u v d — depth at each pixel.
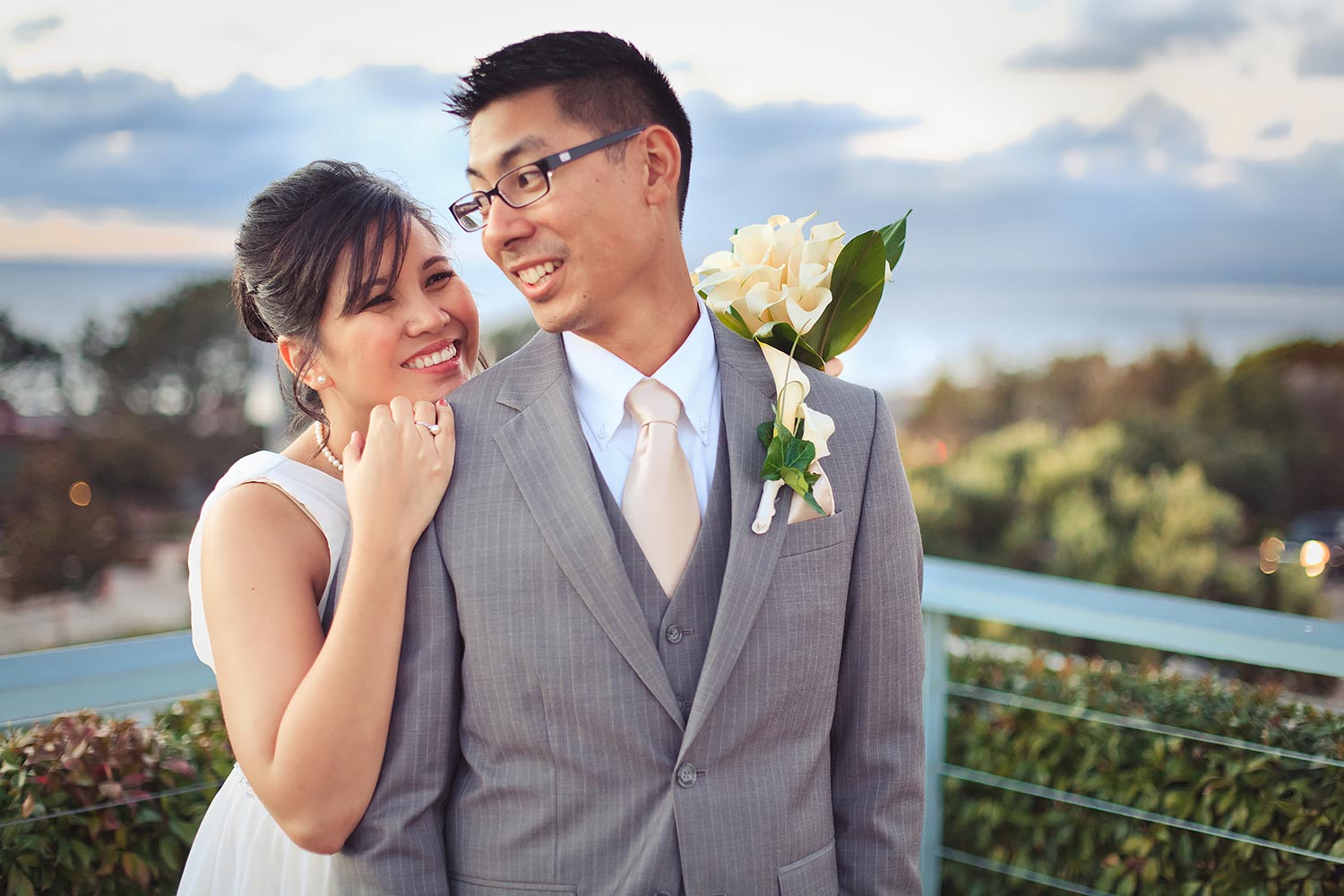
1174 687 2.35
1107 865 2.30
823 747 1.31
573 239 1.18
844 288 1.44
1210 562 7.22
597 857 1.20
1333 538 9.23
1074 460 8.12
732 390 1.33
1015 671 2.54
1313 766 2.06
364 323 1.50
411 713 1.24
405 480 1.24
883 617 1.35
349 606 1.21
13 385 12.20
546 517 1.22
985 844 2.48
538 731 1.21
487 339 8.85
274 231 1.52
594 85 1.19
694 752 1.20
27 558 11.69
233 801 1.57
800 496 1.24
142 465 12.44
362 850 1.23
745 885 1.21
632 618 1.20
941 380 12.82
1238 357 11.58
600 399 1.30
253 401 12.91
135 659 1.91
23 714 1.79
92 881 1.89
